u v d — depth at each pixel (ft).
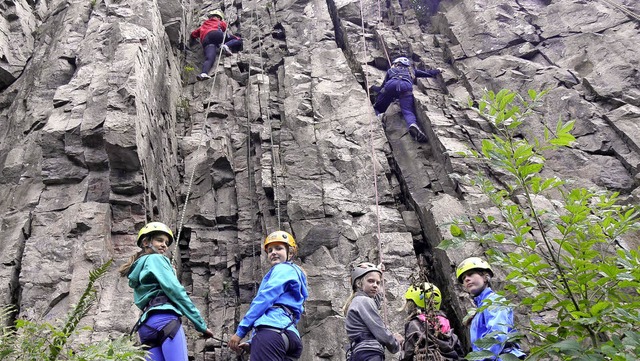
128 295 24.62
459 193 31.09
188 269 30.94
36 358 12.51
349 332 18.94
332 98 37.50
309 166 33.30
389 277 27.45
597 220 12.80
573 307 11.84
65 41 37.58
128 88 30.14
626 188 31.63
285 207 31.63
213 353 26.53
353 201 31.42
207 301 29.22
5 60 39.63
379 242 27.02
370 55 43.47
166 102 36.96
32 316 24.11
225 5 50.78
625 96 35.73
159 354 17.65
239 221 31.94
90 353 12.15
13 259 26.16
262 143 35.32
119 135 28.30
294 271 19.30
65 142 29.19
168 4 43.62
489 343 11.86
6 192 30.60
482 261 19.93
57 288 24.84
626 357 10.31
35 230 27.14
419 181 32.68
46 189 28.76
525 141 12.94
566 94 36.37
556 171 32.83
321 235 29.43
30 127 33.94
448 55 42.65
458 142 33.76
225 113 39.04
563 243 12.67
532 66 38.99
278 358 17.93
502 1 44.68
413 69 42.39
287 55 43.80
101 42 34.40
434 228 28.84
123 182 28.14
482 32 42.60
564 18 42.34
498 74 39.11
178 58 43.47
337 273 27.84
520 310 23.12
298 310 19.03
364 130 35.45
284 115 37.27
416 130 35.22
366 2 48.29
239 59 43.88
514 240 12.62
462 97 38.09
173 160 35.29
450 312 26.35
